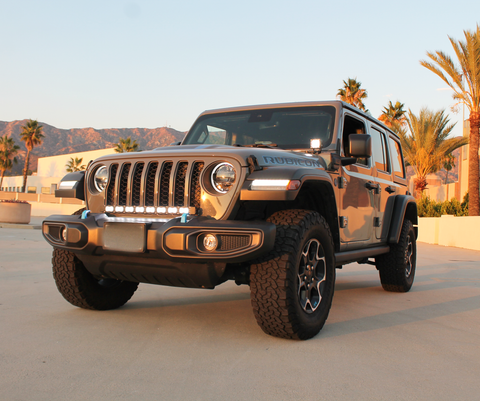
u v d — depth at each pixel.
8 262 6.77
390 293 5.37
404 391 2.28
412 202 5.63
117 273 3.32
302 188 3.42
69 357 2.65
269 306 2.98
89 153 67.44
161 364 2.58
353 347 3.01
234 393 2.19
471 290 5.70
